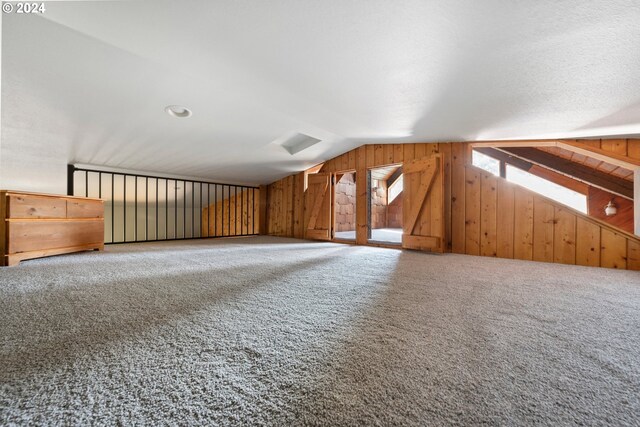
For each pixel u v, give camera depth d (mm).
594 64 1356
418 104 2174
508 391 652
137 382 669
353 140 3758
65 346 842
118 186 4688
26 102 2203
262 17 1265
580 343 897
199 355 799
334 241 4402
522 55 1351
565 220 2557
